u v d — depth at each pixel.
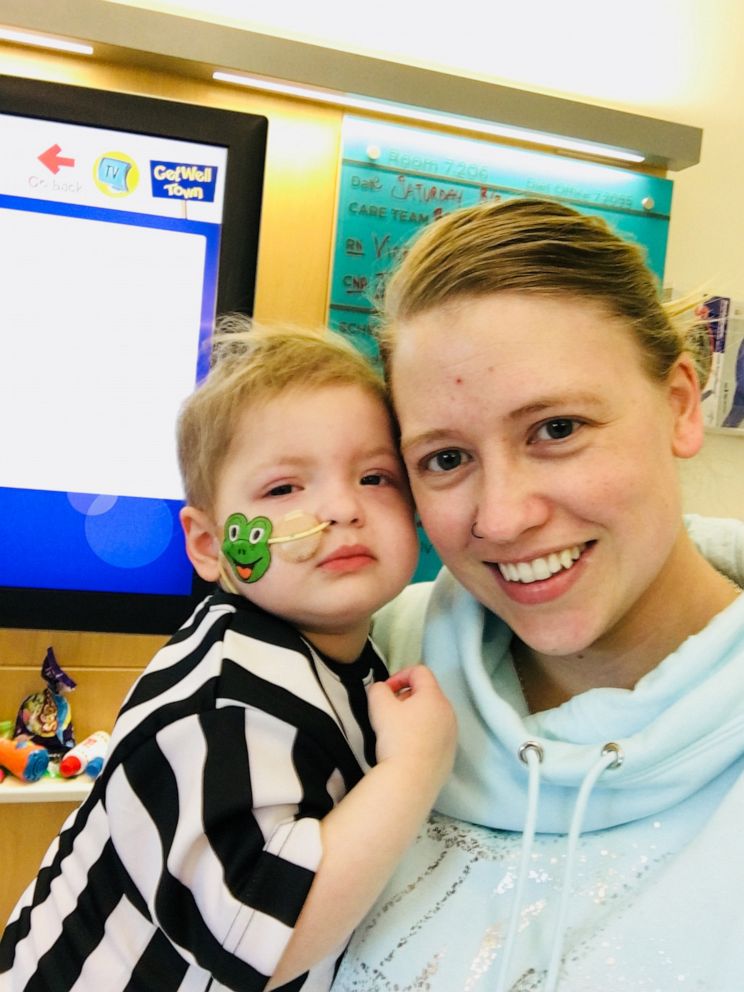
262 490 0.66
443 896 0.56
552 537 0.54
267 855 0.51
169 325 1.16
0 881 1.22
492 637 0.69
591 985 0.47
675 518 0.56
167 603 1.16
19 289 1.13
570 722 0.57
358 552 0.65
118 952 0.56
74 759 1.13
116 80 1.21
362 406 0.67
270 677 0.58
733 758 0.52
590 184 1.41
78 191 1.14
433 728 0.58
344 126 1.29
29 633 1.22
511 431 0.54
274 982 0.50
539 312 0.53
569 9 1.43
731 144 1.50
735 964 0.44
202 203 1.17
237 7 1.29
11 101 1.11
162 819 0.54
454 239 0.57
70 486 1.14
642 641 0.60
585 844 0.54
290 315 1.29
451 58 1.39
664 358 0.58
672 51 1.48
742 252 1.50
